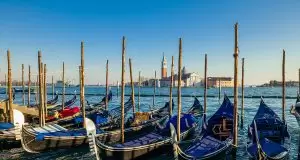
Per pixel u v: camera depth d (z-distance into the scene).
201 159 15.70
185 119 22.16
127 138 22.69
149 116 27.27
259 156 15.27
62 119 27.09
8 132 20.34
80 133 20.98
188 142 20.14
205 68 27.62
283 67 26.48
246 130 29.14
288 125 32.66
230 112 21.59
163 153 18.91
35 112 28.62
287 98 81.81
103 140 21.16
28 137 18.94
